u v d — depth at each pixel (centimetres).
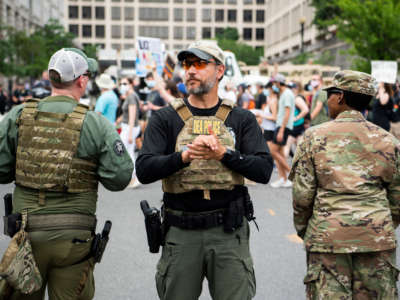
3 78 4700
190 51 286
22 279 269
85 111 290
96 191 298
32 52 4047
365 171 296
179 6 11238
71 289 289
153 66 827
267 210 714
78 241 283
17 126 290
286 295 424
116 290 431
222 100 301
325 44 5256
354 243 289
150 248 298
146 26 11225
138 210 705
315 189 307
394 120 1015
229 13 11275
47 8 7950
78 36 11119
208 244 288
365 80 306
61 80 290
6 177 300
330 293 295
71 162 282
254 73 2491
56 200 282
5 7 5462
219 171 286
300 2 6450
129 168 293
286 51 7312
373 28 2125
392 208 310
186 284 292
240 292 291
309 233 306
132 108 859
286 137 858
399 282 443
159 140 292
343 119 307
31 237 278
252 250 537
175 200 291
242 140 297
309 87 1406
